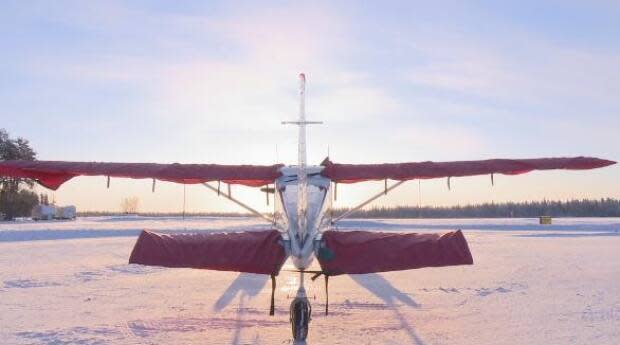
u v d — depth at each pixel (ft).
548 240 104.06
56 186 28.22
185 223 186.80
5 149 235.20
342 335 26.58
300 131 33.50
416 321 29.91
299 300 24.59
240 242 21.85
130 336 26.30
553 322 29.40
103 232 117.60
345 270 21.30
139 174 26.50
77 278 46.52
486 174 26.86
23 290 40.06
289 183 27.40
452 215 414.82
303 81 34.30
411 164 27.89
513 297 37.70
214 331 27.50
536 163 26.76
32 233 109.09
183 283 44.50
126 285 43.14
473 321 29.86
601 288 41.39
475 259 64.90
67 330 27.30
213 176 27.35
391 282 45.37
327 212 27.17
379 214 406.82
